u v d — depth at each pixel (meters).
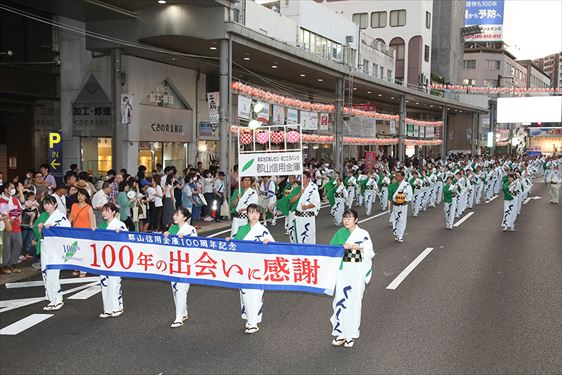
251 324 7.66
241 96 20.52
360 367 6.43
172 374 6.22
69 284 10.42
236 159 30.72
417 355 6.81
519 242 15.34
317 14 37.22
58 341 7.28
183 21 19.84
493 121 72.62
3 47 22.27
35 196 12.91
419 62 57.25
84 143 24.83
